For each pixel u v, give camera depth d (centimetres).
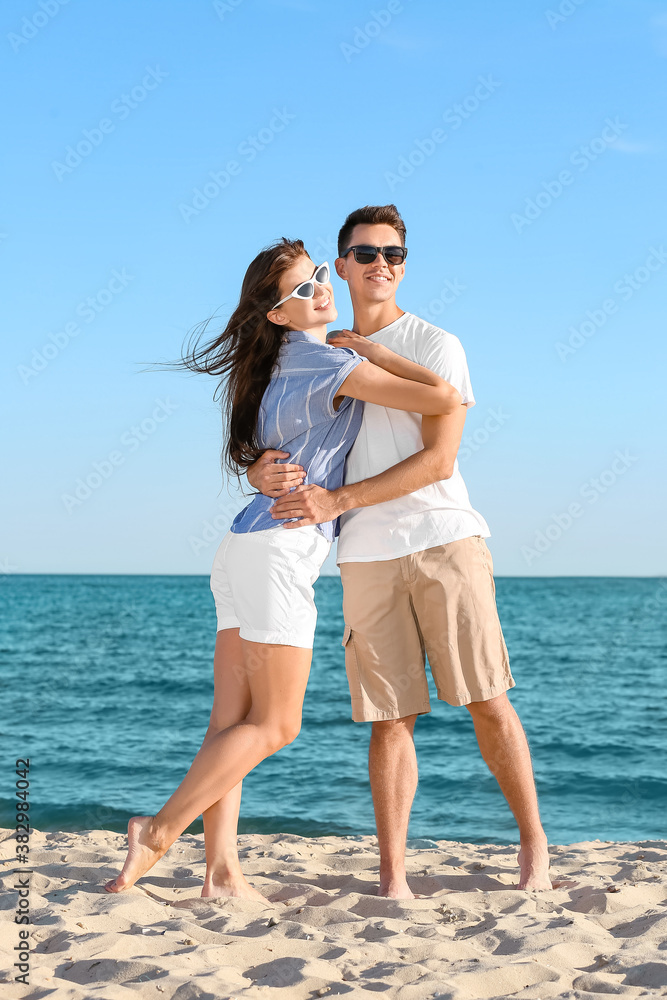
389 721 303
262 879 328
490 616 304
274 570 276
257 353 289
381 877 300
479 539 310
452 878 323
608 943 238
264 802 767
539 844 307
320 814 723
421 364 303
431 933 245
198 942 232
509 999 195
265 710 278
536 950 230
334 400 287
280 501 279
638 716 1418
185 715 1377
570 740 1184
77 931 237
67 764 943
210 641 2845
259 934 241
